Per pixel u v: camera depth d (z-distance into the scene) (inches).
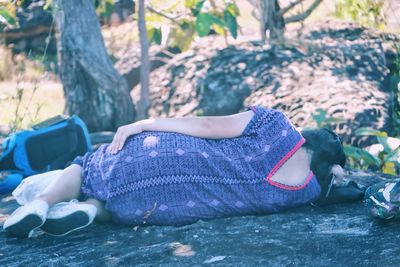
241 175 132.3
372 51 271.6
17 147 170.6
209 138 134.1
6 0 219.3
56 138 173.6
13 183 167.6
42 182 137.3
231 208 133.6
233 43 280.4
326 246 123.0
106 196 132.0
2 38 345.4
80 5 235.3
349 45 275.0
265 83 248.7
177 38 274.1
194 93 255.1
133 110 247.8
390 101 242.7
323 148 138.6
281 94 240.7
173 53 312.5
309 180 136.8
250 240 126.0
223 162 132.0
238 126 134.7
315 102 232.5
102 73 237.8
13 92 303.0
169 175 130.1
